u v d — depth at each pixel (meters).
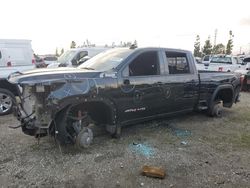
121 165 4.96
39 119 5.08
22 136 6.39
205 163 5.16
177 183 4.41
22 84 4.96
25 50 9.54
